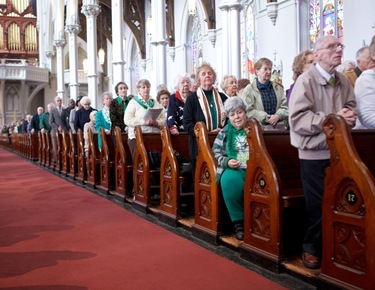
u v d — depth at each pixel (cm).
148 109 617
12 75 2959
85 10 1938
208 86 504
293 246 359
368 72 336
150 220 538
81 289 306
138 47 2692
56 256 385
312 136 311
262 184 357
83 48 3359
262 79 497
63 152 1100
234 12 1167
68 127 1218
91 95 1953
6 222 527
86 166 902
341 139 277
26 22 3294
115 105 767
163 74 1784
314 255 327
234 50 1168
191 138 500
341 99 323
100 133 786
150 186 597
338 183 282
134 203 614
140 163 599
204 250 402
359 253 271
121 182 680
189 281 319
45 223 520
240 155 410
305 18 1430
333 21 1329
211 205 430
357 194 271
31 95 3130
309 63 418
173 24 2361
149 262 366
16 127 2488
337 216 284
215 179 419
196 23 2161
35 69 3048
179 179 505
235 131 417
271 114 496
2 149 2714
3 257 384
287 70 1473
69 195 741
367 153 325
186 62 2264
